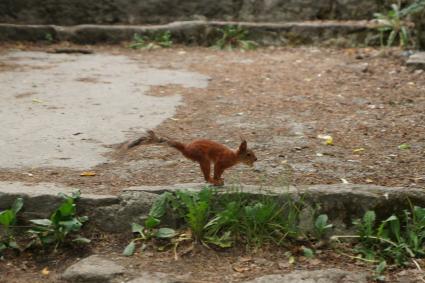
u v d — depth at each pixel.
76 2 23.23
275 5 23.12
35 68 17.56
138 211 8.41
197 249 8.00
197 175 9.43
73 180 9.16
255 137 11.42
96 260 7.82
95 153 10.41
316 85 15.74
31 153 10.30
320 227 8.27
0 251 8.18
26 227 8.44
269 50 21.17
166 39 21.81
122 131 11.69
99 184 9.04
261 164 9.88
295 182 9.10
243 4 23.31
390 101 14.13
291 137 11.44
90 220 8.42
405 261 8.01
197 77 16.66
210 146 8.50
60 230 8.27
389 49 19.94
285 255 8.02
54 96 14.30
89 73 17.00
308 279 7.44
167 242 8.16
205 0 23.36
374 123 12.41
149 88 15.27
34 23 23.17
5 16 23.06
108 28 22.11
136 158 10.22
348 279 7.48
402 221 8.54
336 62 18.69
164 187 8.63
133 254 7.96
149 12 23.39
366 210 8.52
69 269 7.66
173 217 8.39
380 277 7.58
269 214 8.20
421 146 11.02
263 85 15.77
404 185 9.18
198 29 22.09
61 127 11.85
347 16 22.84
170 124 12.23
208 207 8.20
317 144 11.05
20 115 12.63
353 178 9.39
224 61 19.12
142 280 7.34
